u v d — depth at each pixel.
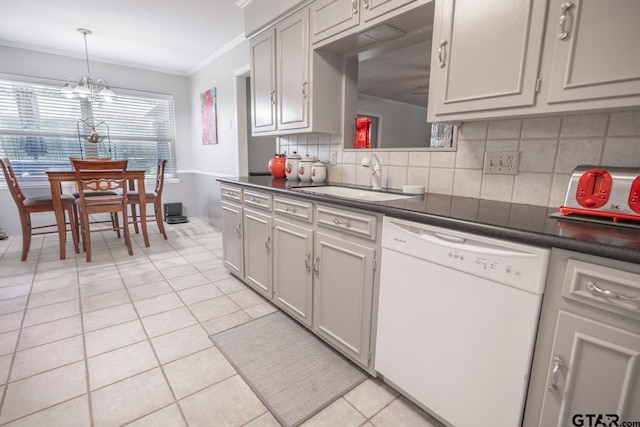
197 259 3.18
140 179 3.38
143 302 2.25
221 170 4.25
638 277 0.72
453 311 1.09
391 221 1.27
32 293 2.34
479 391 1.05
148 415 1.29
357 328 1.51
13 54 3.70
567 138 1.28
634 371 0.75
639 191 0.96
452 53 1.31
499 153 1.47
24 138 3.89
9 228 3.87
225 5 2.72
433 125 1.86
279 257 2.00
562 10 1.00
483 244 1.00
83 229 3.28
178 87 4.91
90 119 4.28
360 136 2.23
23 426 1.22
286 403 1.36
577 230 0.89
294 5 2.09
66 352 1.67
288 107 2.30
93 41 3.61
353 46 2.00
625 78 0.91
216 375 1.53
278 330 1.92
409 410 1.34
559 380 0.87
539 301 0.88
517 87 1.14
